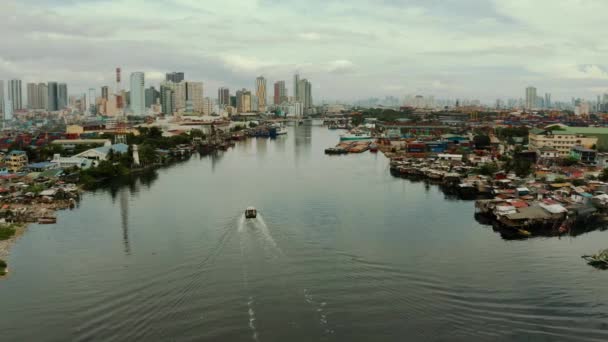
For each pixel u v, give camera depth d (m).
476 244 100.06
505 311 69.31
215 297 73.69
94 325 66.69
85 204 142.00
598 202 128.88
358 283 78.44
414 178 186.12
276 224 113.75
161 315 68.75
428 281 79.62
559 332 63.88
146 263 89.44
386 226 113.25
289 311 69.12
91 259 92.81
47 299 75.12
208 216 123.19
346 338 62.50
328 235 105.00
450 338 62.53
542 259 91.19
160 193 157.12
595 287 77.50
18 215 125.31
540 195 138.88
